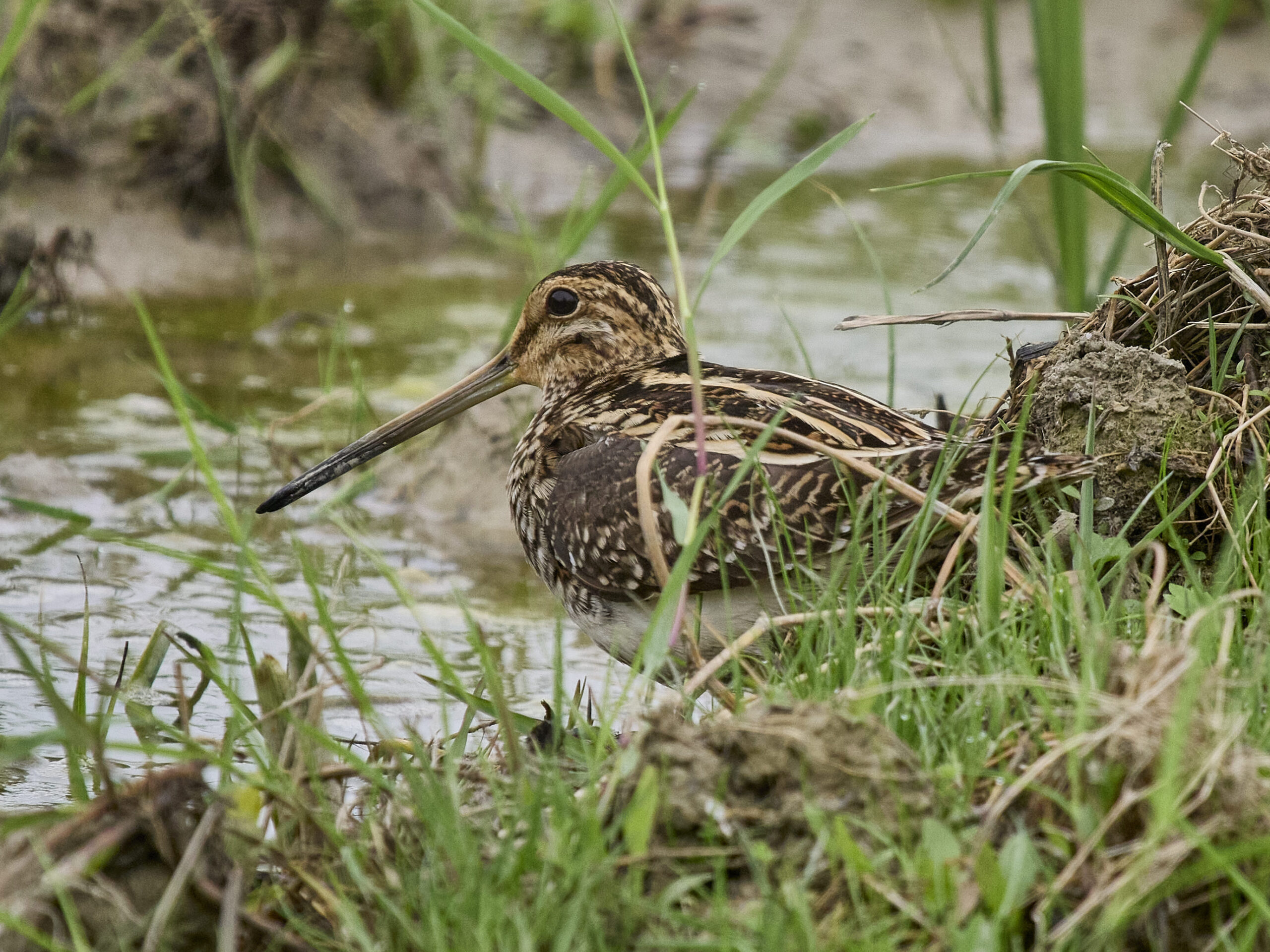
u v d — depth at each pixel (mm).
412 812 6289
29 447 13055
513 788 6277
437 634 10289
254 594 7387
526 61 22062
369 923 6016
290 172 18547
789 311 16547
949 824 5844
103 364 14977
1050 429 8719
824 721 5949
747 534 8195
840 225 20125
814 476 8156
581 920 5520
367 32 19188
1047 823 5723
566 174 20891
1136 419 8445
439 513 12664
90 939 5816
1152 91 25156
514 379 10461
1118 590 7105
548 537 9211
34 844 5727
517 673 9688
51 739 6004
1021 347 9562
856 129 7570
